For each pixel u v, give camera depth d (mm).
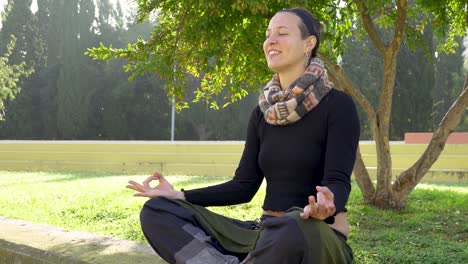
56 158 18750
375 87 29422
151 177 2482
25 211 7391
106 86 37625
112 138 37812
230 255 2275
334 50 7379
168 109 37188
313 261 1892
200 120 35531
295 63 2381
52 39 40062
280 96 2309
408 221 6219
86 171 17453
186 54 6680
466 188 10391
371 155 14539
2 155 19484
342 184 2168
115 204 7738
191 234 2219
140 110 37031
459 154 13781
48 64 40406
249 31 6492
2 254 4102
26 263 3859
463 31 8461
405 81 27547
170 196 2396
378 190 7234
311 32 2402
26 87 39438
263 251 1930
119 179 12492
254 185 2596
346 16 7109
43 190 9969
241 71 7293
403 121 27766
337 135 2250
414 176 7094
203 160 16656
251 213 7055
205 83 8305
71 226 6262
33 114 39781
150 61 6566
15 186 10961
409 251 4504
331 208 1890
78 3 38156
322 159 2307
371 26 6867
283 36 2373
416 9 8211
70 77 37031
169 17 7285
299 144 2309
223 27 6262
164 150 17469
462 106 6902
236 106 34344
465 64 38000
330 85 2334
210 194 2523
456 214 6828
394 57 6879
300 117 2293
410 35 7938
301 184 2326
